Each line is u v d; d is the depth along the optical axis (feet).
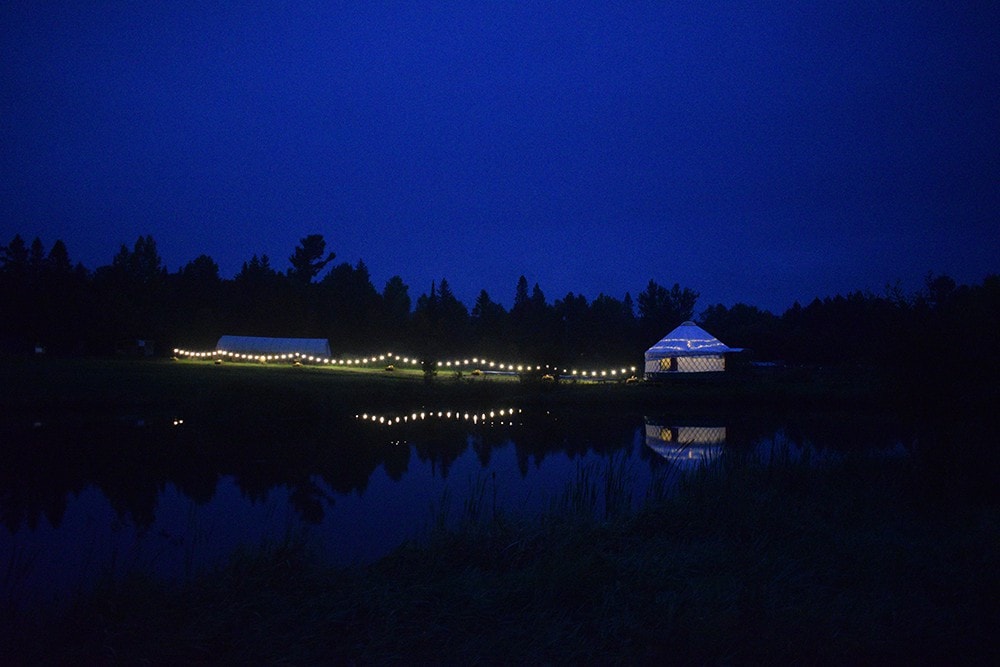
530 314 296.10
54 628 20.27
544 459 62.64
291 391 92.48
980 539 25.67
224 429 83.97
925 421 35.91
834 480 38.50
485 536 27.68
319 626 19.02
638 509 33.55
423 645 18.11
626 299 344.28
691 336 176.45
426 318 280.10
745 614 18.76
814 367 205.87
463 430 86.84
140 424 88.79
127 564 30.99
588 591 21.39
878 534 27.48
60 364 152.25
